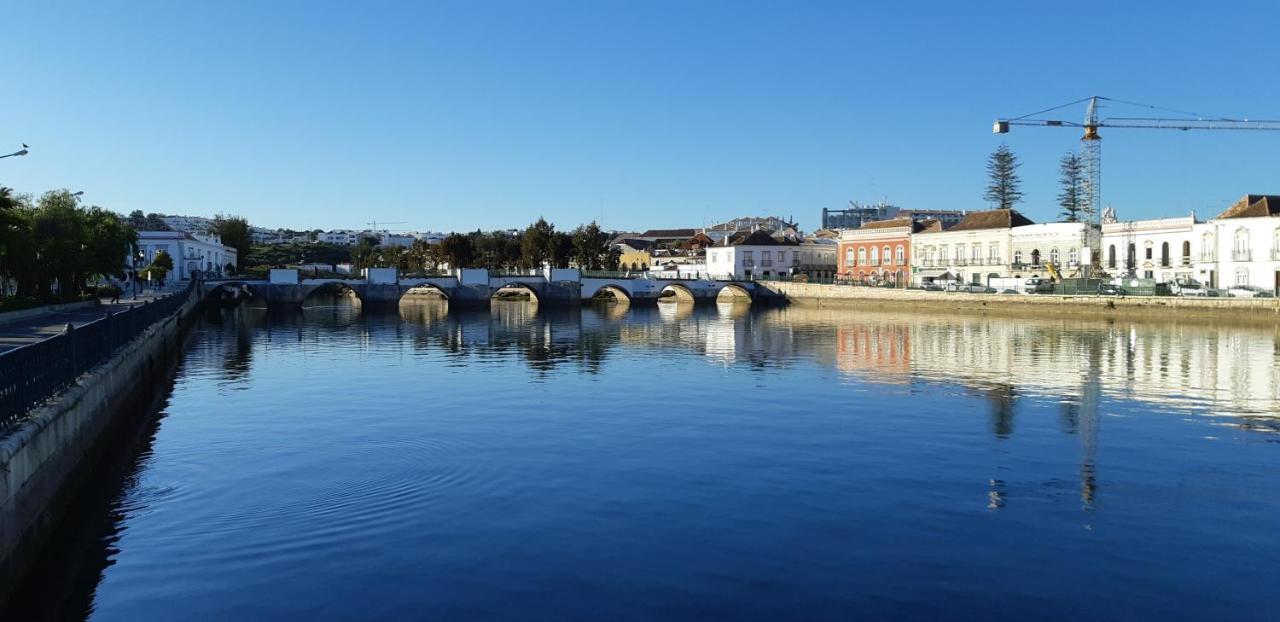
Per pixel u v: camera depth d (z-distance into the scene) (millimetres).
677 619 14516
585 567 16812
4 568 15078
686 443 28031
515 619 14531
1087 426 31125
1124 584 16109
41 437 18031
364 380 44312
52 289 89812
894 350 61250
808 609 14922
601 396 38406
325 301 158750
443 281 128625
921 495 21875
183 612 15016
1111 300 95938
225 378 45594
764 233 169500
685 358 55719
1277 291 91812
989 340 69750
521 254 168500
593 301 150500
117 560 17406
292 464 25219
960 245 138375
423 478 23453
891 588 15820
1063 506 21000
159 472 24469
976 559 17312
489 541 18266
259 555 17547
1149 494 22125
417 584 15984
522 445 27719
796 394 39000
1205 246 107062
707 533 18812
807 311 121000
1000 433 29828
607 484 22797
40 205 81438
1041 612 14859
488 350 61406
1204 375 46312
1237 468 24953
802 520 19734
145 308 44656
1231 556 17594
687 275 167500
